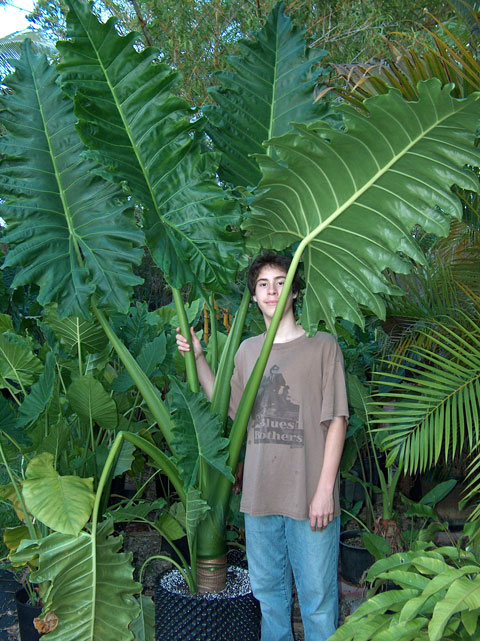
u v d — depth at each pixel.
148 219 2.25
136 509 2.60
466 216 2.88
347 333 3.68
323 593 2.14
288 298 2.36
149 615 2.45
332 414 2.18
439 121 1.82
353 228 2.17
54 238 2.38
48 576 2.05
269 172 2.06
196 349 2.55
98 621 2.14
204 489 2.32
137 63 2.21
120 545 2.24
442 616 1.56
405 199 2.05
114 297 2.38
